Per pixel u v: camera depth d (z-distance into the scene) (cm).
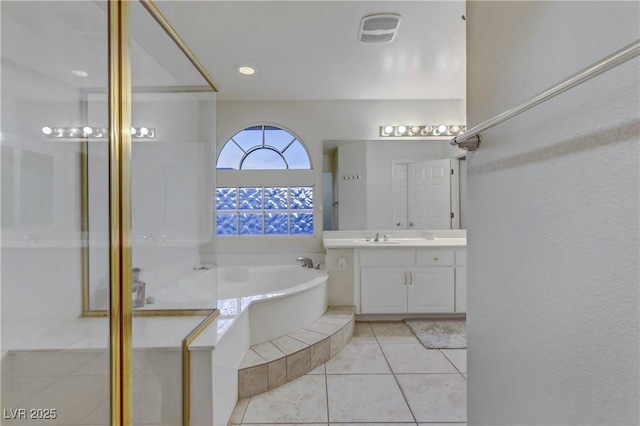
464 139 85
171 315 162
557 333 58
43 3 117
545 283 61
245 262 334
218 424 139
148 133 170
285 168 341
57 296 116
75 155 126
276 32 208
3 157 106
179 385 130
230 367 158
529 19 65
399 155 340
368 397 174
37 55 115
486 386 83
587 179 51
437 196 340
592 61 49
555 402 58
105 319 119
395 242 315
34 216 113
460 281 293
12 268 107
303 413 161
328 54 237
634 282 43
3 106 106
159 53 179
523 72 67
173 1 176
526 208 66
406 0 177
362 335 262
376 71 267
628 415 44
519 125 68
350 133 339
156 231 174
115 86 130
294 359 192
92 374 114
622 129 45
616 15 45
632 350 44
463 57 243
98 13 129
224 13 187
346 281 292
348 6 182
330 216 340
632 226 43
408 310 292
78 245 121
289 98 330
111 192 127
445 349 234
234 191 339
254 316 202
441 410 164
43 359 109
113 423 113
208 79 231
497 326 78
